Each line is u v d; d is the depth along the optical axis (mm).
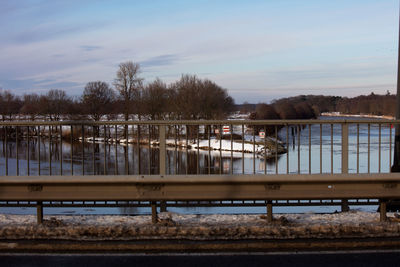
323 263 4059
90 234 4891
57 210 8891
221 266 3988
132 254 4352
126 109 60750
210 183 4871
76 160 28750
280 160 30406
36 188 4895
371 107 162500
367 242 4574
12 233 4883
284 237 4805
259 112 78750
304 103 118875
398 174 4910
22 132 49656
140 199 4891
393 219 5336
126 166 6051
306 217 5691
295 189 4922
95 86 62656
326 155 33469
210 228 4918
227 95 70000
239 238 4785
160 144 5914
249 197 4895
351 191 4938
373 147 41062
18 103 85625
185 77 57469
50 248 4535
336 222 5281
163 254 4348
